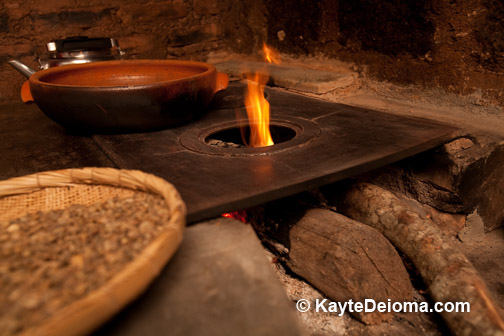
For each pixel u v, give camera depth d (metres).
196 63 1.74
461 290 1.10
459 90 1.80
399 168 1.68
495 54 1.65
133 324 0.72
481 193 1.58
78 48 1.97
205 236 0.96
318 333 1.21
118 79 1.81
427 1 1.81
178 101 1.47
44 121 1.95
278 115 1.75
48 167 1.38
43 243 0.79
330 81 2.13
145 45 2.76
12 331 0.56
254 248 0.92
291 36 2.59
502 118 1.68
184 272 0.84
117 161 1.32
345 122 1.63
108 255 0.72
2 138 1.70
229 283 0.81
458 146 1.54
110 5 2.59
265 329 0.71
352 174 1.22
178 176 1.20
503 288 1.40
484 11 1.65
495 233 1.71
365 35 2.14
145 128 1.51
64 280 0.66
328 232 1.26
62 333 0.55
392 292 1.27
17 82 2.44
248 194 1.06
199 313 0.74
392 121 1.62
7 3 2.34
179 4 2.79
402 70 2.01
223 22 2.99
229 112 1.83
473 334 1.02
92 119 1.43
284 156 1.31
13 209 0.98
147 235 0.77
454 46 1.78
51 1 2.44
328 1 2.28
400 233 1.33
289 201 1.47
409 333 1.21
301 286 1.38
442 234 1.29
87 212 0.91
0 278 0.68
